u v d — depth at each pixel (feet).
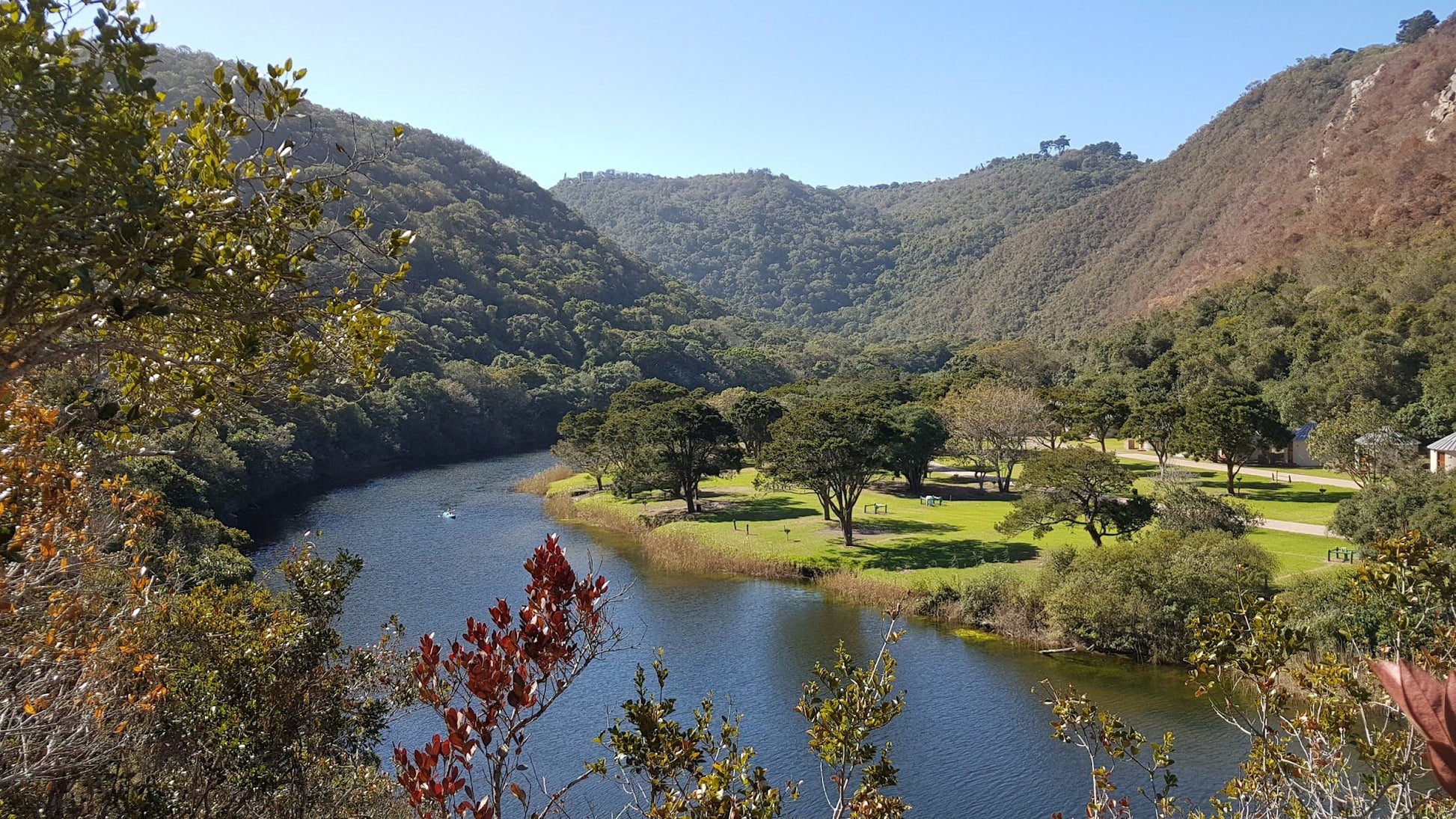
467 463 272.31
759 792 25.27
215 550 106.63
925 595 117.91
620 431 193.77
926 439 199.62
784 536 155.63
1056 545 137.80
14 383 21.83
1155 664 94.12
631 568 142.41
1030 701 85.66
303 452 217.15
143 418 23.40
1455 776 5.60
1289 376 258.57
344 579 44.78
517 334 406.21
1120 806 32.68
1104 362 359.46
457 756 18.54
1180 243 501.56
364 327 23.04
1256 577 91.25
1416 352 219.82
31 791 29.66
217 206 18.78
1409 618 28.81
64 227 16.22
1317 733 27.94
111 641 29.89
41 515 23.68
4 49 15.42
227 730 36.47
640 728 24.77
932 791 69.51
